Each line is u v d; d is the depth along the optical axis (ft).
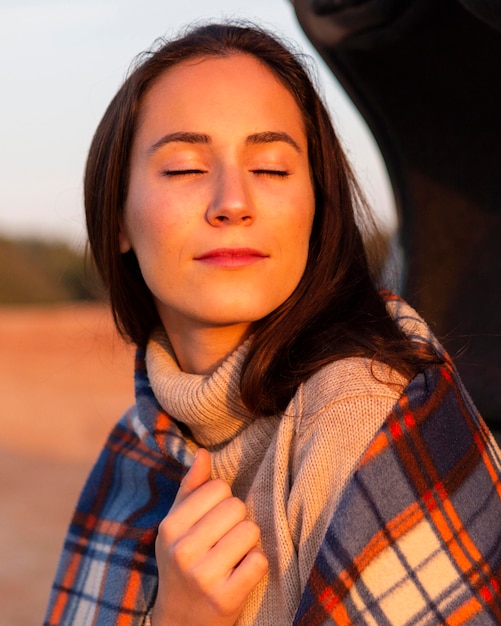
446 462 4.45
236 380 5.12
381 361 4.64
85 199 6.13
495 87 5.73
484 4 4.34
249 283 4.95
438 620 4.17
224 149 5.08
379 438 4.34
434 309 6.30
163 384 5.41
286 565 4.58
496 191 6.10
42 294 85.46
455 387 4.73
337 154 5.70
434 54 5.71
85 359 48.88
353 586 4.15
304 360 4.90
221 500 4.86
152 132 5.25
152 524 5.82
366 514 4.22
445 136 6.15
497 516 4.59
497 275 6.07
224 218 4.92
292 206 5.10
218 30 5.49
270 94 5.28
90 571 6.07
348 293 5.41
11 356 49.49
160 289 5.15
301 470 4.53
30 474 24.43
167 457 5.78
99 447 27.99
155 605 4.90
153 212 5.12
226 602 4.63
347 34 5.75
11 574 16.33
